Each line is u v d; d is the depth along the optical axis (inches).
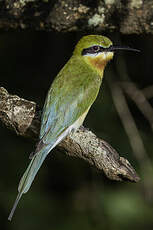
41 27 438.9
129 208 488.1
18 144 519.2
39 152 359.6
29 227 486.6
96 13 429.1
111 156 356.8
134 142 491.2
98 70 426.3
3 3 431.2
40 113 371.6
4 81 553.6
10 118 367.6
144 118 545.3
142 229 483.8
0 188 497.4
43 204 501.0
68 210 506.0
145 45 547.8
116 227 486.3
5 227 486.6
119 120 522.3
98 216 494.3
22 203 494.6
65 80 404.2
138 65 553.6
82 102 400.8
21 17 434.6
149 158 509.7
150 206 487.8
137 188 497.4
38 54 565.0
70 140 364.8
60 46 558.3
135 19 427.5
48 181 521.3
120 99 506.0
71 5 427.8
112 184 505.0
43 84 554.3
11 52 560.1
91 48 420.2
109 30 438.9
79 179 523.2
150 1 422.6
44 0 428.1
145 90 518.0
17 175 506.0
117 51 514.6
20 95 550.0
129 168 356.5
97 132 514.9
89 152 360.5
